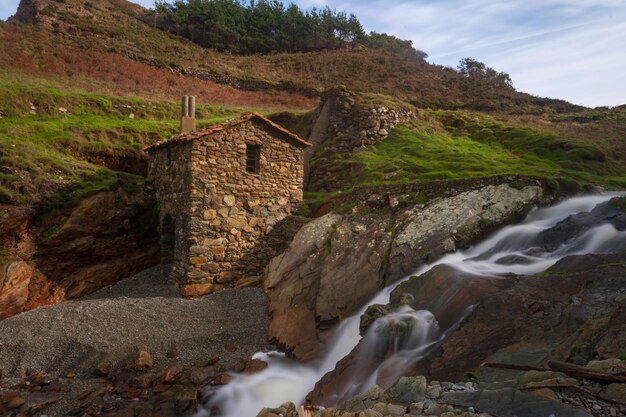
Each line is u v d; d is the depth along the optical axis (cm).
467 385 579
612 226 1048
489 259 1114
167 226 1791
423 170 1803
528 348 636
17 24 4116
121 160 2181
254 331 1229
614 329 580
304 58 5756
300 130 2545
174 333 1189
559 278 809
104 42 4556
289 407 654
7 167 1770
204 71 4588
